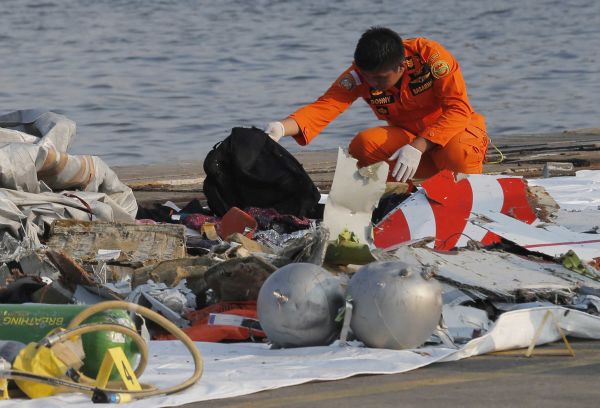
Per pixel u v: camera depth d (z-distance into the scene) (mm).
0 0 123688
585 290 17375
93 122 55031
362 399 11875
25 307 12875
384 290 14031
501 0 130625
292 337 14406
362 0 128500
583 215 23875
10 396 12055
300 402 11789
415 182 29875
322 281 14469
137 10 116312
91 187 23000
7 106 59812
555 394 11969
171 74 73188
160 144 49156
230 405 11727
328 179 33844
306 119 24250
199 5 121625
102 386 12070
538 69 78562
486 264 17953
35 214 20984
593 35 99562
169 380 12781
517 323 14594
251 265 16266
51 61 79500
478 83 72438
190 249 21234
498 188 21703
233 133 23750
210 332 15531
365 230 18156
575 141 43625
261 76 72938
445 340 14523
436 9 122062
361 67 23188
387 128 24891
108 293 16281
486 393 12055
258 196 23609
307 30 101125
